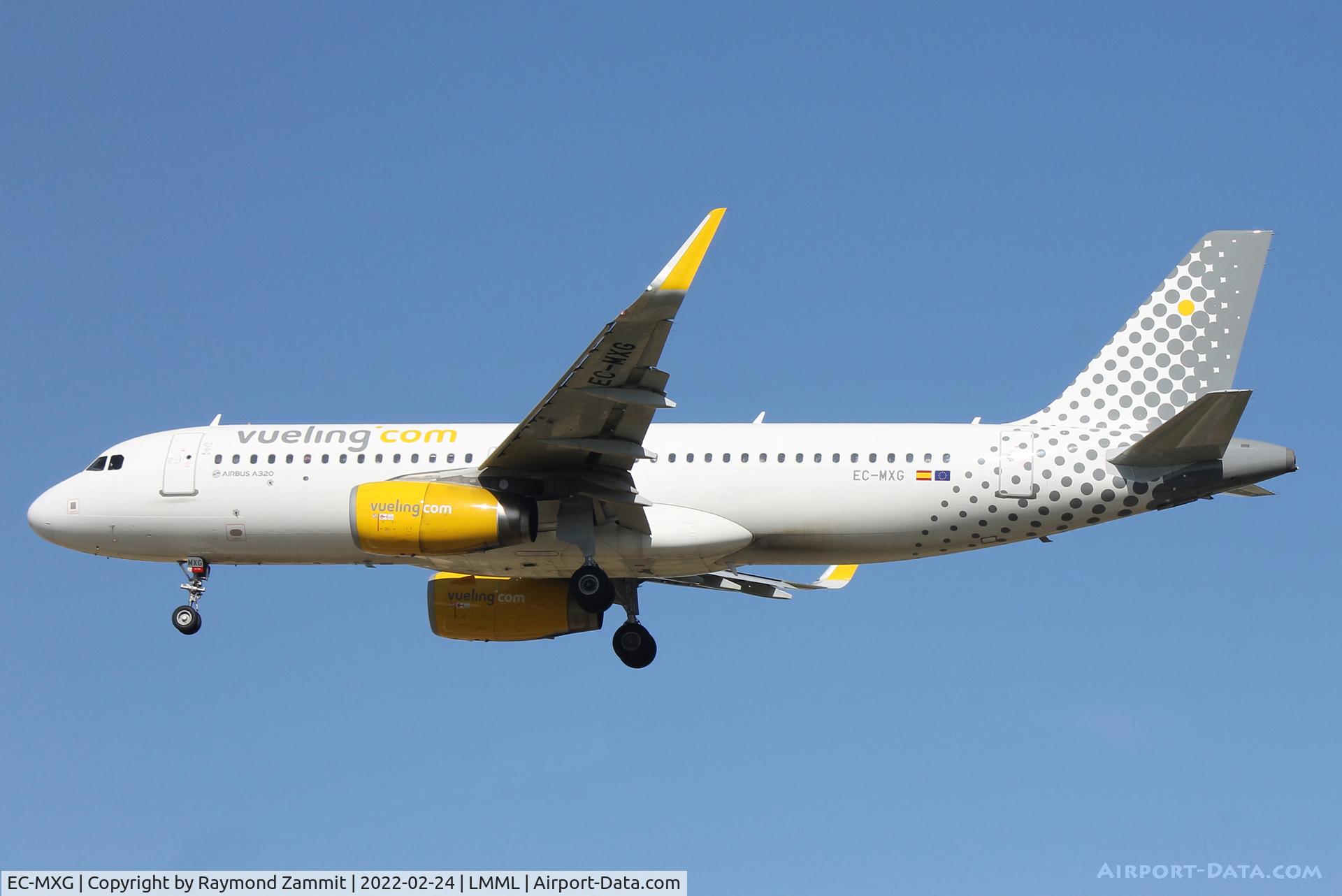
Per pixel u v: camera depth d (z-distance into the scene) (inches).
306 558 3171.8
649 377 2551.7
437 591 3280.0
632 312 2400.3
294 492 3105.3
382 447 3120.1
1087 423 3048.7
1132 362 3073.3
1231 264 3088.1
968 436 3004.4
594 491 2869.1
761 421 3120.1
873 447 2999.5
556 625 3235.7
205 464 3149.6
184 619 3206.2
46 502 3223.4
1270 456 2898.6
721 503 2992.1
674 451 3029.0
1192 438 2837.1
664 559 2999.5
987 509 2960.1
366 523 2854.3
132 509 3161.9
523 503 2839.6
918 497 2962.6
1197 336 3073.3
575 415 2662.4
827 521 2979.8
